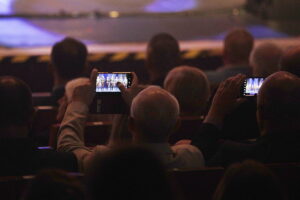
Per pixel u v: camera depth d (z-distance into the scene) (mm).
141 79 14484
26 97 5637
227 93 6246
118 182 3635
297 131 5949
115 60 14328
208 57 14633
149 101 5621
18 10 16375
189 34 15867
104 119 8328
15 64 13914
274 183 4262
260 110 6027
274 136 5969
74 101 6254
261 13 17062
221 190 4434
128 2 17234
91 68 13555
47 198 3885
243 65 10422
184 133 7246
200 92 7223
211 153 6176
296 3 16891
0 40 14781
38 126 8297
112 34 15586
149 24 16266
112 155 3693
